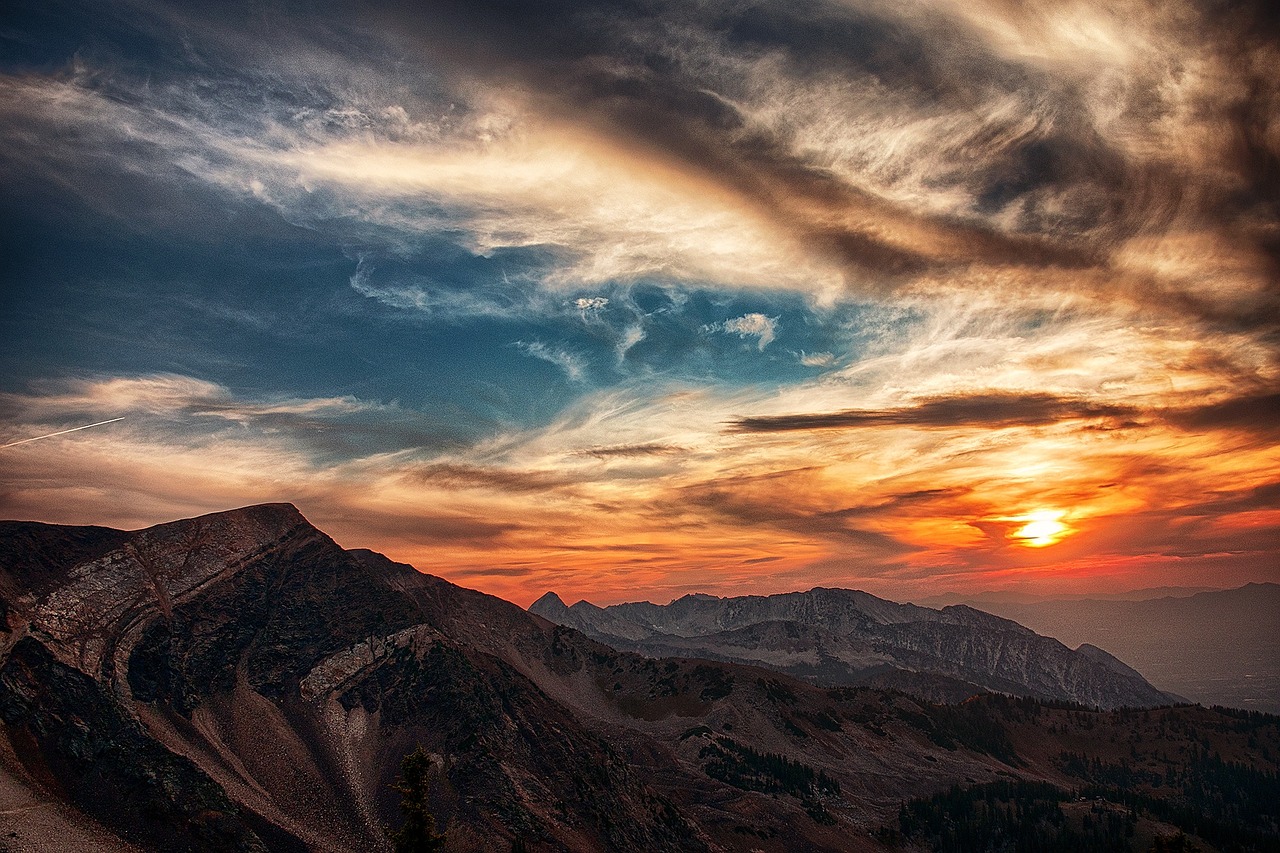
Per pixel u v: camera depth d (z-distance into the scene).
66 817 173.00
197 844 177.12
